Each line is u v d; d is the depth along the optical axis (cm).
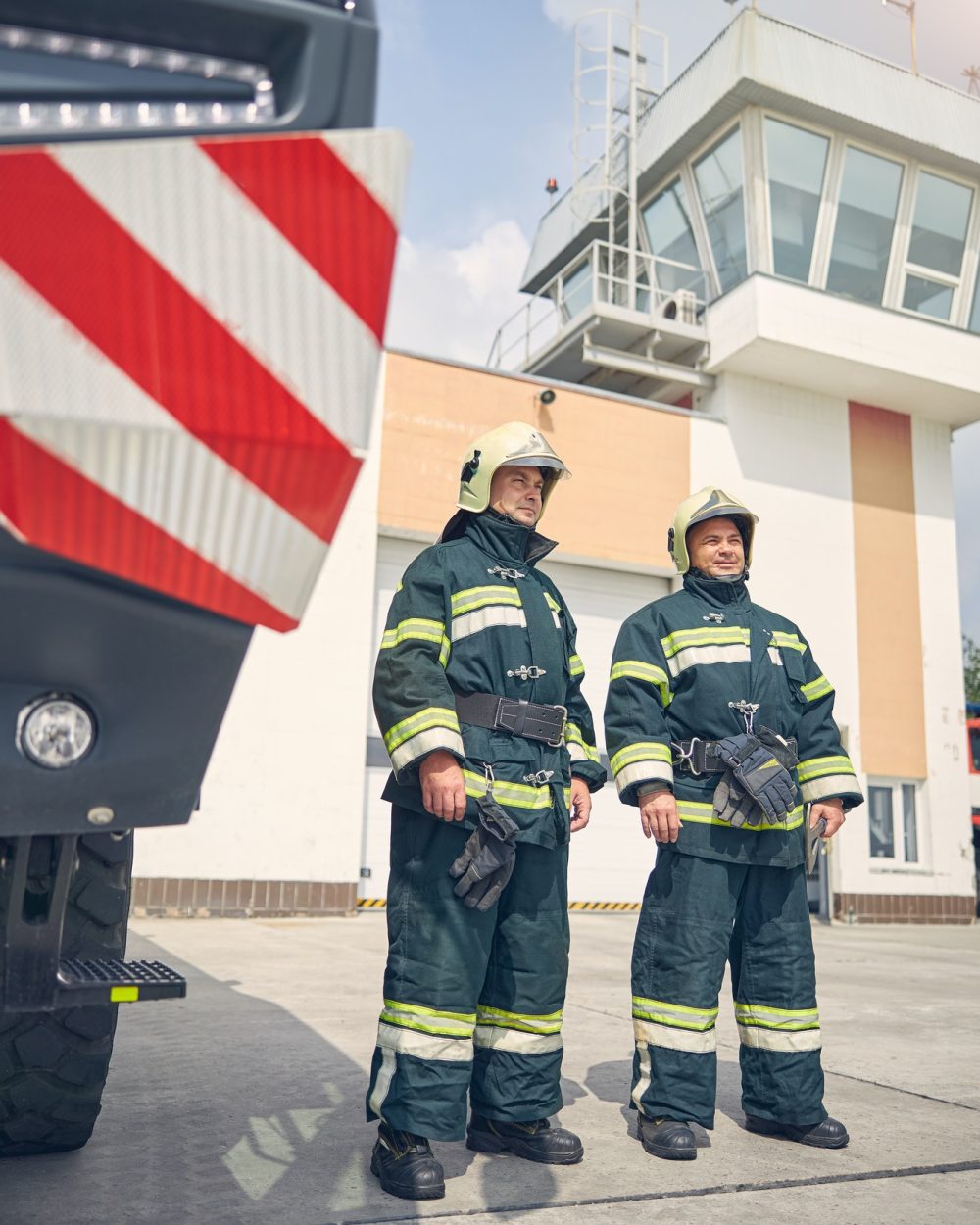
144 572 115
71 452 108
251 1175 219
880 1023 455
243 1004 439
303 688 1020
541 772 243
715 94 1312
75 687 123
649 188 1488
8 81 111
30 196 107
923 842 1310
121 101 116
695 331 1302
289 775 1001
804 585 1296
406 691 232
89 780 126
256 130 121
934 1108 300
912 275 1405
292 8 121
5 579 114
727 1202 214
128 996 146
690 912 264
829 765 293
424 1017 224
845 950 856
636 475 1221
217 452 115
